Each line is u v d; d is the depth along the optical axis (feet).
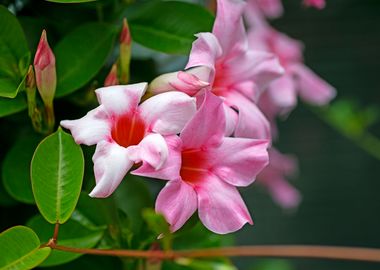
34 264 2.57
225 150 2.68
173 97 2.62
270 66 2.88
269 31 3.52
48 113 2.75
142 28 2.90
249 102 2.84
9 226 2.95
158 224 2.56
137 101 2.62
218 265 3.02
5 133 2.95
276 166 3.89
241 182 2.68
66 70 2.82
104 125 2.58
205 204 2.64
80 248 2.74
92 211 2.82
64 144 2.61
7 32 2.78
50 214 2.61
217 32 2.76
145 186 2.92
